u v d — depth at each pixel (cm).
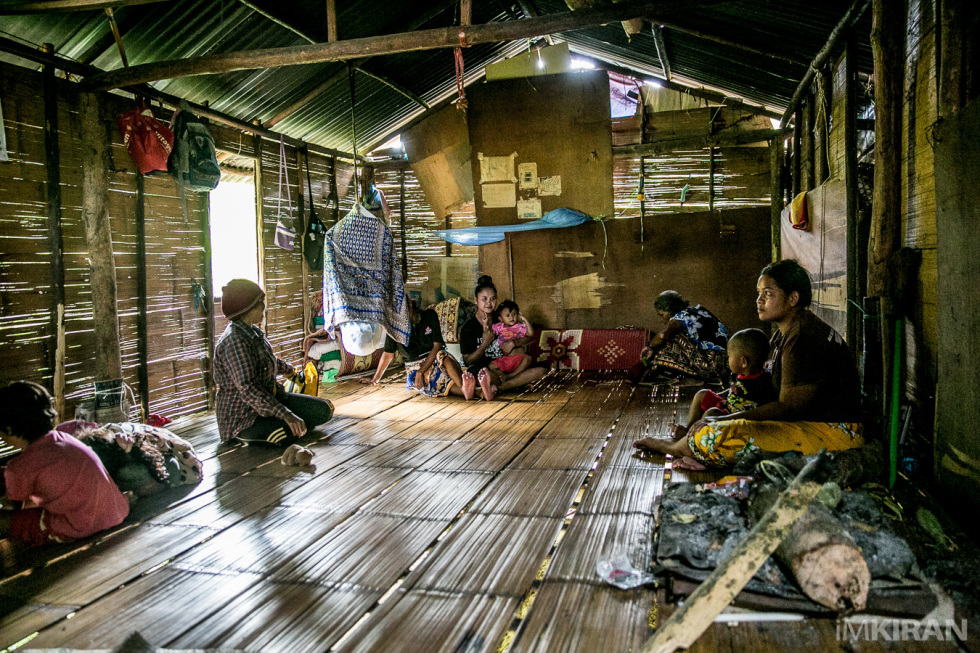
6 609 224
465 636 193
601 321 724
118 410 433
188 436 461
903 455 317
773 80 605
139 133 456
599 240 719
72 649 197
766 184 696
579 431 427
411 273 820
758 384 342
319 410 452
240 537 277
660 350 588
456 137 727
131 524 298
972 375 254
